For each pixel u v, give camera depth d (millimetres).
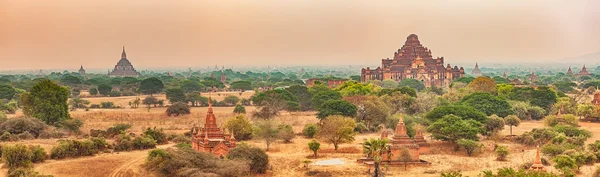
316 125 159125
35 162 113750
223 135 123312
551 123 166125
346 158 123688
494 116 154250
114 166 111938
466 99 196625
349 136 135125
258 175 105938
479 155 128625
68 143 121438
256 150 108875
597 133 156875
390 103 195125
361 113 173500
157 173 100000
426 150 130750
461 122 137625
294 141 148750
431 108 196375
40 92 169250
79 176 103188
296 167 113250
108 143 134750
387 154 114562
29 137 144875
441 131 135625
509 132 164375
